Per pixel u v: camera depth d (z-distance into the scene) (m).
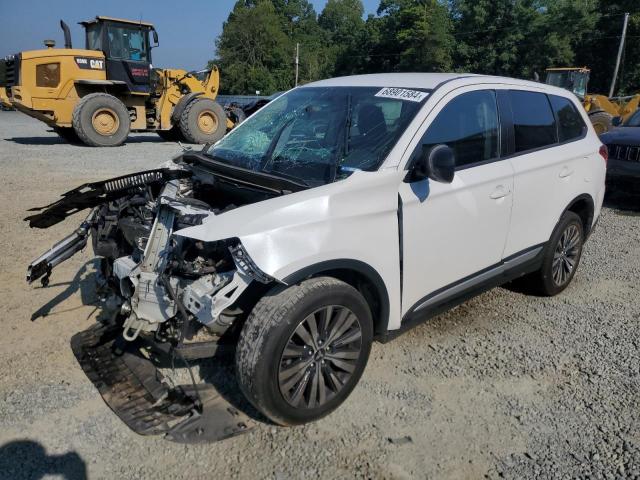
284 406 2.92
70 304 4.52
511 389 3.51
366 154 3.44
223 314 2.97
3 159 12.58
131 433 3.00
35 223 3.68
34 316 4.29
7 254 5.73
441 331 4.26
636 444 3.00
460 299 3.93
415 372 3.67
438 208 3.52
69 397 3.31
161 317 3.09
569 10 50.78
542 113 4.57
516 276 4.42
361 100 3.86
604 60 51.84
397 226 3.29
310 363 2.99
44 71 15.54
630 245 6.65
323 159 3.56
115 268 3.40
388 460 2.85
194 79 18.38
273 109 4.39
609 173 8.45
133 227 3.54
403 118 3.54
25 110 15.79
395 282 3.33
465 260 3.82
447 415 3.23
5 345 3.86
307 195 3.02
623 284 5.33
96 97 15.74
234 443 2.95
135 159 13.26
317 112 3.97
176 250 3.06
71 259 5.51
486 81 4.08
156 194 3.90
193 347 2.99
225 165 3.72
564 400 3.40
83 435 2.98
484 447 2.97
